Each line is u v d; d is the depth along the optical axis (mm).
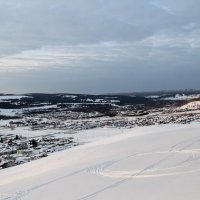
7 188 35344
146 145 55312
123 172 36375
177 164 37344
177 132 71562
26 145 120625
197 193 25703
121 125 177875
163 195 26328
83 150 62406
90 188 31266
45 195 31000
